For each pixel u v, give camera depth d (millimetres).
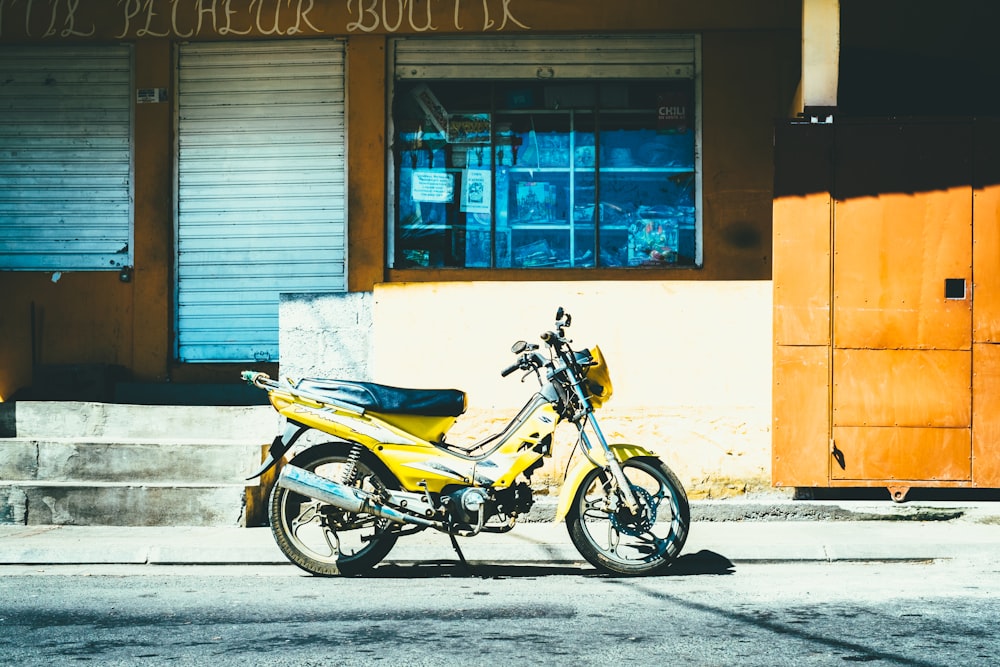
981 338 7590
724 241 9617
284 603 5379
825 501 7656
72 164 9938
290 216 9875
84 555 6582
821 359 7652
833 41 7793
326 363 8164
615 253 9766
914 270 7625
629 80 9742
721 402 7773
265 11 9766
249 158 9898
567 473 6195
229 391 9539
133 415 8633
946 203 7621
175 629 4820
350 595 5578
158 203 9867
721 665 4184
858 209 7660
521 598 5461
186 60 9922
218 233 9914
